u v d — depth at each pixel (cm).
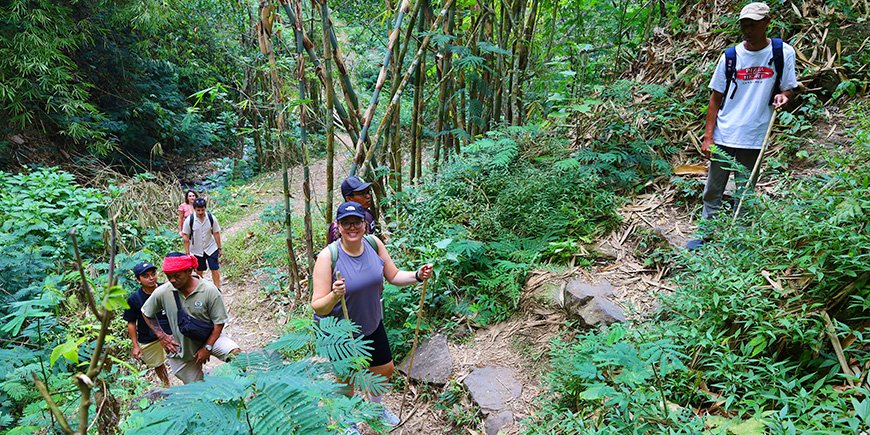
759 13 268
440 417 277
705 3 498
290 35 563
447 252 352
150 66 1138
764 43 281
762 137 291
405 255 382
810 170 328
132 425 202
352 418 139
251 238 663
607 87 445
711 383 208
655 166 396
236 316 478
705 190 313
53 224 600
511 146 423
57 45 867
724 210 294
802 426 169
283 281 510
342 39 1012
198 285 301
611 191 393
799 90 377
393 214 434
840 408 170
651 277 305
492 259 369
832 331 194
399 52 389
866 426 157
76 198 660
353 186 305
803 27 411
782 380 184
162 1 1026
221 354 313
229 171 1159
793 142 348
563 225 362
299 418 108
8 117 907
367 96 980
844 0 403
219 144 1345
